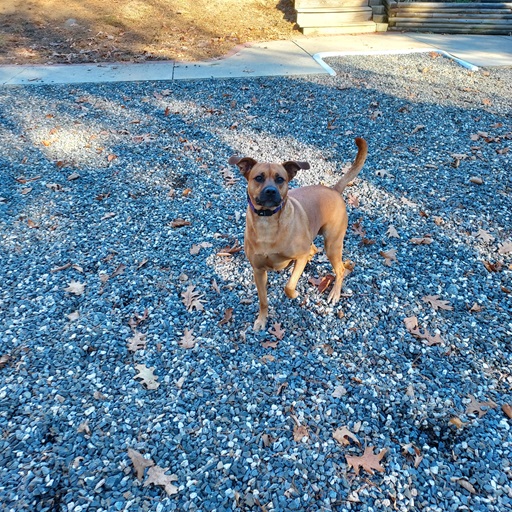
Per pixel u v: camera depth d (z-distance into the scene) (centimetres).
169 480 168
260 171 193
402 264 267
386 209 315
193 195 338
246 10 784
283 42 672
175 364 212
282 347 220
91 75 562
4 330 230
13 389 201
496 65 559
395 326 228
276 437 182
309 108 470
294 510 161
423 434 182
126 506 162
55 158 389
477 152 375
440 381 201
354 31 707
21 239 295
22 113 466
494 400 194
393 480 168
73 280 262
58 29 702
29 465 173
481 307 237
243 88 517
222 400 196
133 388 202
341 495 164
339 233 231
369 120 439
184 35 695
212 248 285
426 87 506
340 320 233
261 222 196
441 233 290
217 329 230
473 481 167
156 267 271
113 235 298
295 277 221
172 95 506
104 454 177
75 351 218
